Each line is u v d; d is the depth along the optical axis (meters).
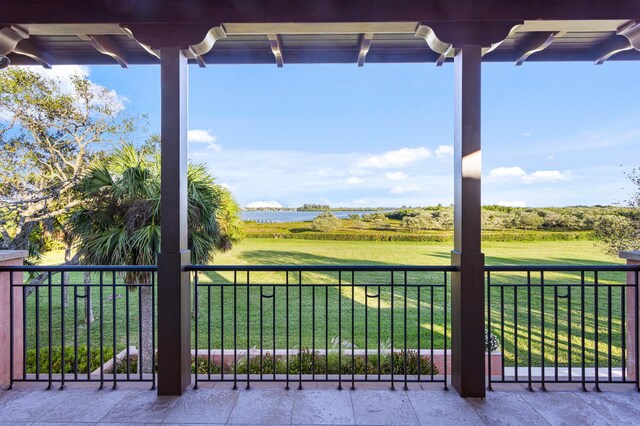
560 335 6.13
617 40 2.62
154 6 2.18
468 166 2.22
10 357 2.39
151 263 4.02
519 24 2.15
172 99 2.25
